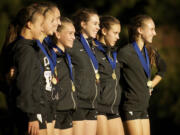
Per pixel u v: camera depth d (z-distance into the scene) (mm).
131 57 13906
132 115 13859
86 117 13031
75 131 12734
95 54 13453
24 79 9430
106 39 13750
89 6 35531
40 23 10156
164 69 15320
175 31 38500
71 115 12469
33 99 9641
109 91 13422
